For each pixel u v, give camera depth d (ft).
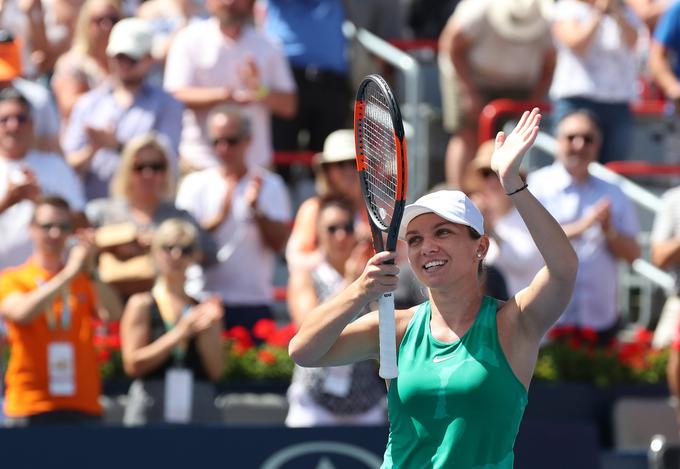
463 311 53.16
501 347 52.31
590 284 114.93
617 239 115.34
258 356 105.29
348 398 98.17
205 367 97.45
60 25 132.87
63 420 92.84
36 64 129.18
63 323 93.45
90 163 116.88
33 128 108.88
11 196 101.76
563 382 110.52
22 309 91.91
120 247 103.86
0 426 89.10
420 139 141.38
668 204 112.68
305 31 135.23
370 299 52.01
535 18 133.08
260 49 124.98
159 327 96.68
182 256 97.04
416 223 52.75
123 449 90.43
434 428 52.37
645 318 135.03
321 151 137.08
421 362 52.90
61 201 95.09
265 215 110.93
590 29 133.49
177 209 107.76
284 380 105.19
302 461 93.50
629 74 137.08
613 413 109.91
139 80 118.11
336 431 94.53
